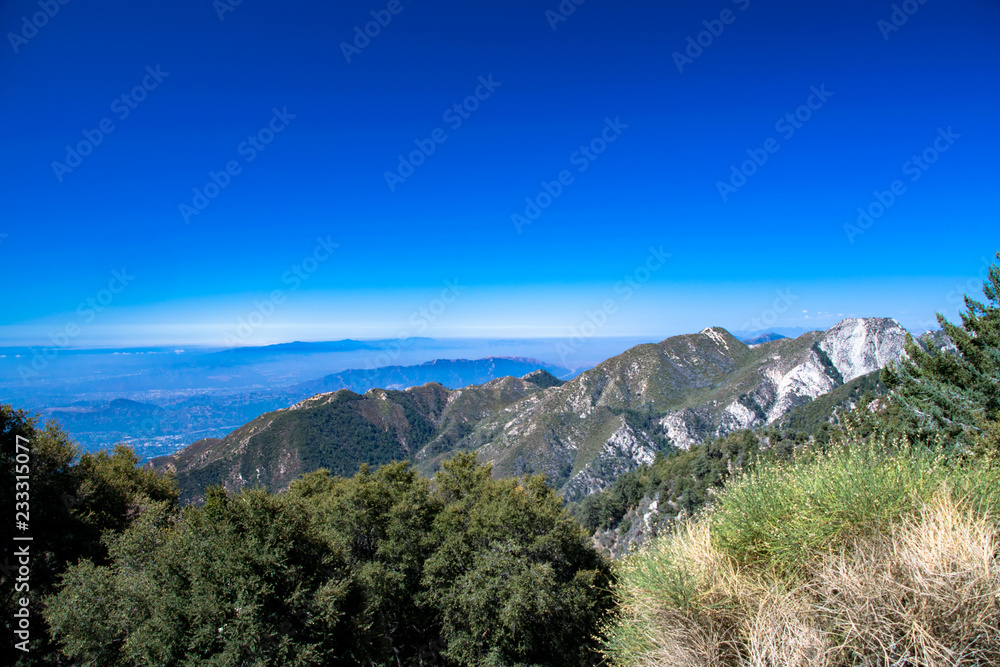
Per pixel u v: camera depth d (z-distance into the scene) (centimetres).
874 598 376
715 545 551
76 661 1178
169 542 1260
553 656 1670
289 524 1257
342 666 1260
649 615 493
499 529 1842
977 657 329
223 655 1016
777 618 411
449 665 1966
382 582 1705
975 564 359
